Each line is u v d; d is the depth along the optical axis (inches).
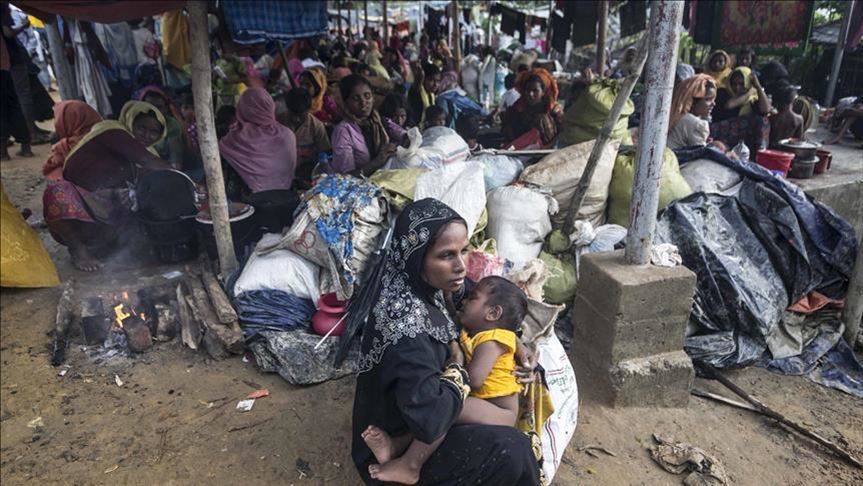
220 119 231.1
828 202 192.1
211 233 164.6
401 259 68.3
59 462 104.1
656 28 100.8
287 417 115.7
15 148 341.7
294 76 370.9
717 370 132.0
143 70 336.8
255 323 134.3
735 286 133.6
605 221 167.5
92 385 126.2
